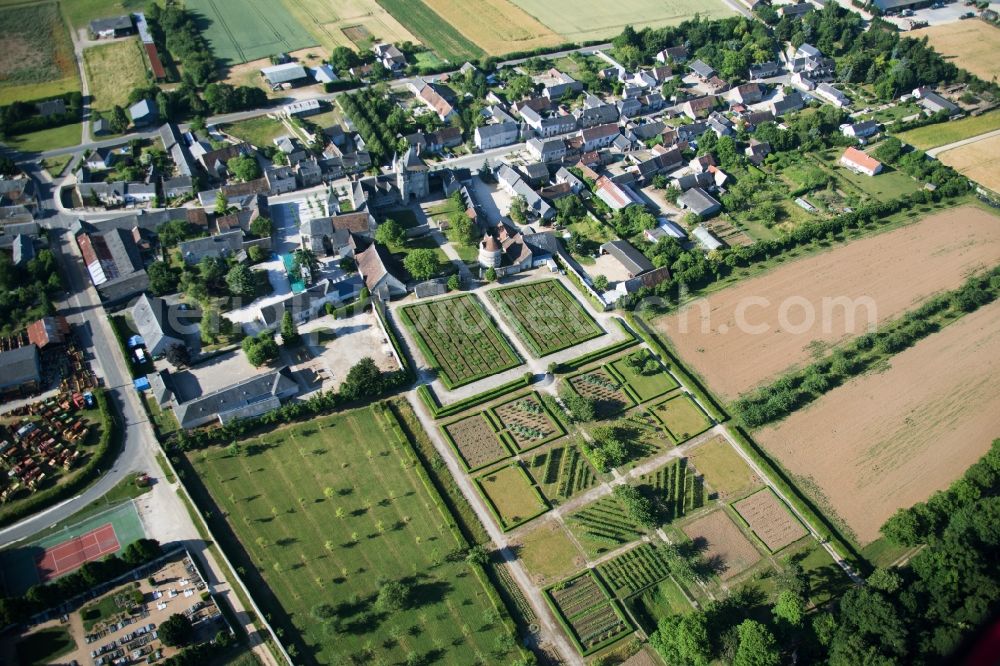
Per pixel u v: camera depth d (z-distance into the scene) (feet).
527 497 524.93
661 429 580.30
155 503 505.25
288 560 475.72
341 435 560.61
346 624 443.73
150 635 432.66
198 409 554.05
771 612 458.50
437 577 471.21
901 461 559.79
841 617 440.45
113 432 549.13
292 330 634.43
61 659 419.74
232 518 498.69
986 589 433.07
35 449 535.19
